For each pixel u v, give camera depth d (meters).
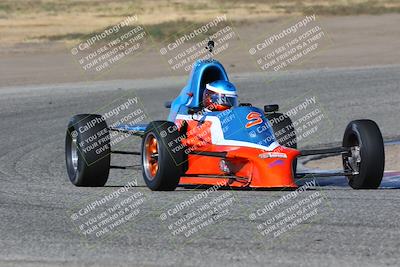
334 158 61.00
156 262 25.45
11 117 79.62
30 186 43.66
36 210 34.53
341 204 33.97
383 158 38.25
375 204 33.81
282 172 36.88
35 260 26.05
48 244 28.11
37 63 138.88
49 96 94.62
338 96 91.25
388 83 100.38
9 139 67.50
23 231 30.27
